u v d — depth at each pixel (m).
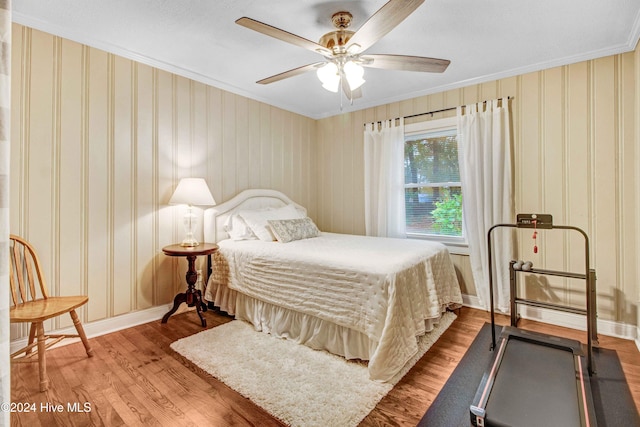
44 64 2.20
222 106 3.34
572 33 2.27
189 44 2.49
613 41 2.38
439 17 2.07
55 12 2.06
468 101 3.18
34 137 2.17
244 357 2.13
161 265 2.88
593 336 2.30
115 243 2.58
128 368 2.01
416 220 3.64
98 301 2.49
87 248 2.43
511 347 2.03
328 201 4.43
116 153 2.57
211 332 2.55
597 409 1.65
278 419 1.55
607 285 2.53
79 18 2.13
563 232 2.71
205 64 2.86
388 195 3.66
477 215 3.05
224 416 1.57
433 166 3.50
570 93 2.66
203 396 1.73
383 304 1.93
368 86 3.30
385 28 1.65
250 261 2.69
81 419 1.55
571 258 2.68
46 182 2.22
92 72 2.43
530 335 2.14
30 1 1.95
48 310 1.89
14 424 1.52
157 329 2.62
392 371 1.85
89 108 2.41
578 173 2.64
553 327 2.68
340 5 1.96
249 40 2.43
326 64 2.08
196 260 3.15
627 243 2.46
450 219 3.41
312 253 2.44
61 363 2.06
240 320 2.80
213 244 2.99
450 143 3.38
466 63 2.76
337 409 1.61
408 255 2.37
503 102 2.92
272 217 3.38
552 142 2.74
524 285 2.89
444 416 1.57
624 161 2.46
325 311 2.17
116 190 2.58
